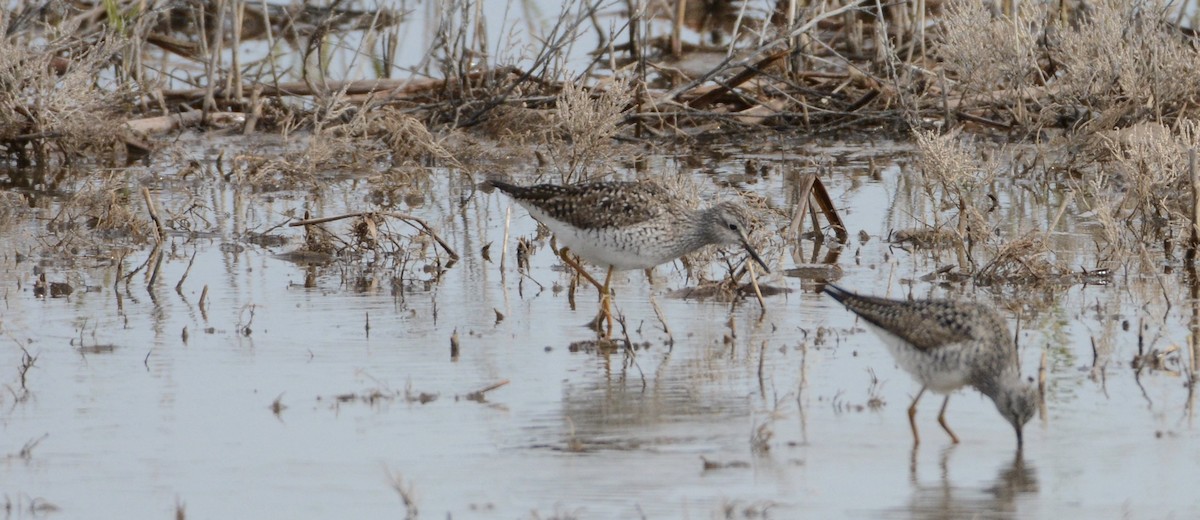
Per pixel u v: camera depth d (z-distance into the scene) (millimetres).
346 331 13922
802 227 18219
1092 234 17406
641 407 11609
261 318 14367
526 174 21312
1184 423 10969
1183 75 20609
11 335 13609
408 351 13250
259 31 29016
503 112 22953
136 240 17828
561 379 12391
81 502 9602
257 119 23672
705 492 9766
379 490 9812
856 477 10055
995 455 10484
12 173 21359
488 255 17141
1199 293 14805
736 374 12500
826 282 15688
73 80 21594
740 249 16844
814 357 12961
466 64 24375
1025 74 21516
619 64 25969
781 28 25094
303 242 17719
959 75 22672
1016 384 10695
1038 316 14133
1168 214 17188
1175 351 12680
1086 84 20906
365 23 27219
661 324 14242
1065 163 20875
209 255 17156
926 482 9953
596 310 14789
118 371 12523
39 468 10203
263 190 20562
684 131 23234
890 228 18109
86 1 27406
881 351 13141
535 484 9906
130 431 10984
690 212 14766
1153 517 9266
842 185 20328
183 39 28656
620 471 10156
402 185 20750
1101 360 12578
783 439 10828
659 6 29625
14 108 21297
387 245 17625
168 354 13055
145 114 23781
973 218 17141
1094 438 10727
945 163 17344
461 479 10000
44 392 11914
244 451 10570
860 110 23312
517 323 14266
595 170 21109
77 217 18453
